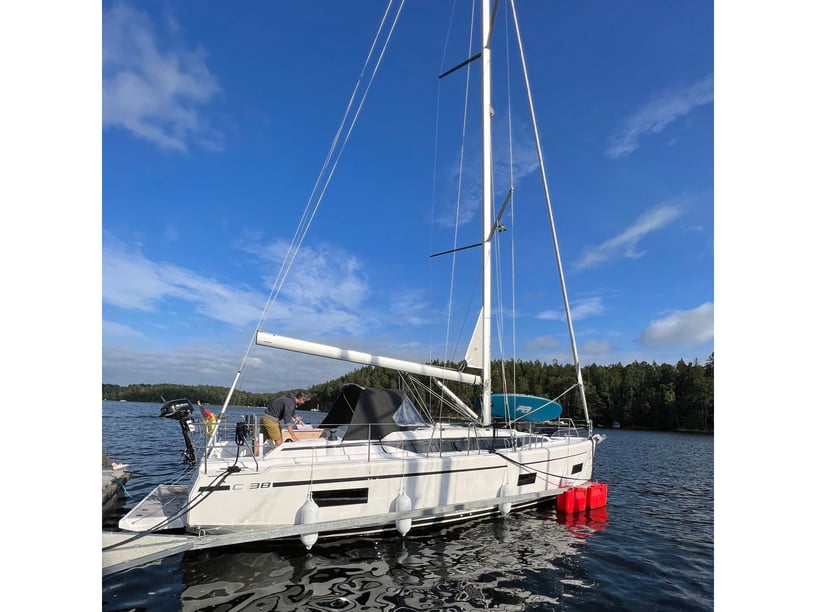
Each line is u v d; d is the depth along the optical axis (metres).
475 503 7.43
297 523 6.23
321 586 5.42
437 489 7.39
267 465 6.40
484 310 10.03
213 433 6.54
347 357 8.02
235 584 5.39
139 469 12.93
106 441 20.64
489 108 10.25
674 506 10.84
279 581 5.51
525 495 8.33
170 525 5.94
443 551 6.68
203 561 5.98
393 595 5.28
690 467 18.66
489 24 10.27
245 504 6.08
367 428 7.96
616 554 6.94
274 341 7.32
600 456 22.70
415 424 8.48
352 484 6.69
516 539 7.38
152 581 5.41
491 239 10.26
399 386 10.05
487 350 9.92
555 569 6.25
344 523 6.28
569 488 9.38
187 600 4.99
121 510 8.52
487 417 9.84
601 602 5.34
